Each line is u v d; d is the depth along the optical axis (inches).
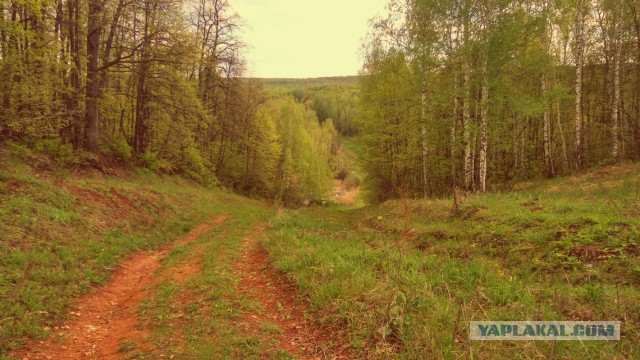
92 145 722.8
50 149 624.7
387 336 212.7
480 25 687.1
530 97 717.9
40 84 606.2
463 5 693.9
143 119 1031.0
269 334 235.5
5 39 569.3
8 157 514.6
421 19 772.6
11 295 254.5
